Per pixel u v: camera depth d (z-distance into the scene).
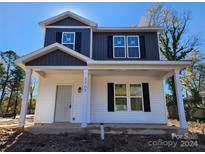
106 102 9.76
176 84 7.86
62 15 10.08
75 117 9.34
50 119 9.26
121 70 8.44
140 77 10.19
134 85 10.12
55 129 7.12
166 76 9.43
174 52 18.38
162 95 9.87
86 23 10.14
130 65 7.96
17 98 32.34
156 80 10.10
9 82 32.06
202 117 16.20
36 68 7.82
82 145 5.49
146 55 9.97
